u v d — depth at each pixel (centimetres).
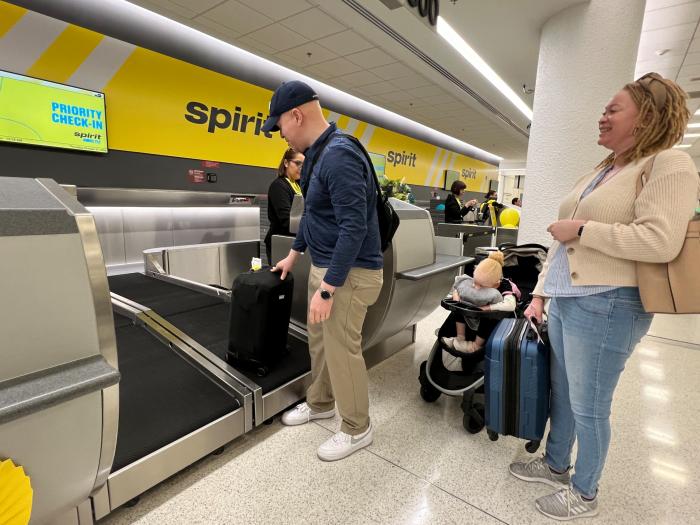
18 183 87
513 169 1568
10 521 75
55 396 75
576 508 129
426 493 141
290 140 142
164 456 134
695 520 132
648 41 458
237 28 422
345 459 159
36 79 346
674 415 201
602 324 108
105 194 407
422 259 233
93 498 116
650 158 100
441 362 201
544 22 370
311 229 146
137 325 243
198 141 487
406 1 312
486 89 632
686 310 93
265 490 140
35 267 77
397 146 879
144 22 414
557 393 138
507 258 233
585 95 304
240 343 186
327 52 486
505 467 157
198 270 422
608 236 100
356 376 154
